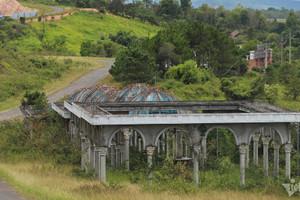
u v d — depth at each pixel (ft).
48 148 161.27
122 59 298.97
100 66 415.03
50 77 353.51
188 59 319.88
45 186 106.52
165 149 163.84
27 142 173.17
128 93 167.22
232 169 152.97
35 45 533.55
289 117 119.85
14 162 153.17
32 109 205.57
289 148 124.88
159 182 113.19
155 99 151.02
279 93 285.02
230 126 122.21
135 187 114.21
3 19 627.87
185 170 131.54
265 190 115.65
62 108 175.22
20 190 99.60
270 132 140.46
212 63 323.57
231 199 104.42
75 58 468.75
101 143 115.85
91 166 132.57
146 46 325.62
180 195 104.78
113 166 146.72
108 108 142.61
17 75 340.80
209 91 278.46
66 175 130.93
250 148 191.72
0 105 274.36
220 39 333.01
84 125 135.85
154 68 295.89
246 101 152.66
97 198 96.99
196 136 120.47
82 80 344.28
